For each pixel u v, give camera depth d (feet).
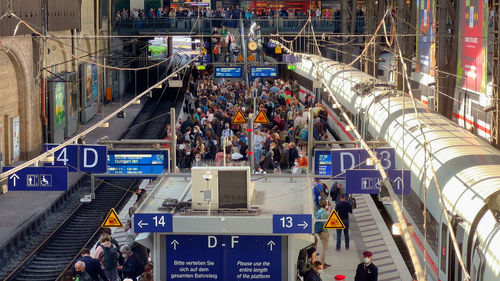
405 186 66.13
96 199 114.42
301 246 45.14
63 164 73.72
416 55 143.64
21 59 127.54
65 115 152.46
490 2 108.68
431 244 64.54
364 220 86.28
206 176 44.57
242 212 44.86
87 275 55.72
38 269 81.35
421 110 92.32
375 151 72.54
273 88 163.22
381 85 119.85
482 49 103.04
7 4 107.65
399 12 145.38
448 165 63.87
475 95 112.98
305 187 50.47
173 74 106.01
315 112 132.46
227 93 159.53
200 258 45.34
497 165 59.98
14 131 128.06
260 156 105.91
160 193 49.67
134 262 60.54
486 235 49.37
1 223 92.94
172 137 82.02
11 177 61.82
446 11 115.44
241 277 45.34
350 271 69.26
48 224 98.99
